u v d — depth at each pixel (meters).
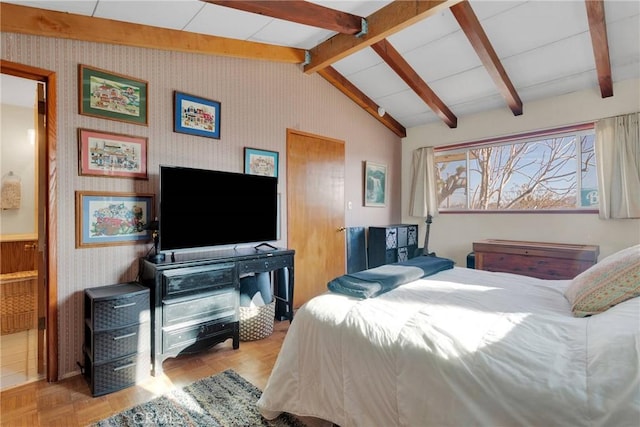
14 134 3.67
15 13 2.01
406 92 4.20
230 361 2.49
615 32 2.77
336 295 1.82
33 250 3.26
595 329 1.24
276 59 3.38
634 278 1.42
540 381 1.03
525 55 3.21
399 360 1.30
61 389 2.10
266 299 3.06
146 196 2.57
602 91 3.35
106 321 2.05
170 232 2.47
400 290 1.91
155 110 2.62
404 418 1.25
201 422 1.76
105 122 2.38
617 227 3.39
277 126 3.49
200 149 2.89
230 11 2.47
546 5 2.65
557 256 3.32
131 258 2.52
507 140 4.18
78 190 2.28
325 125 4.03
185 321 2.39
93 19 2.28
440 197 4.84
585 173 3.66
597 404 0.94
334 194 4.16
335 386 1.49
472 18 2.74
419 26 3.05
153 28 2.55
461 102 4.19
